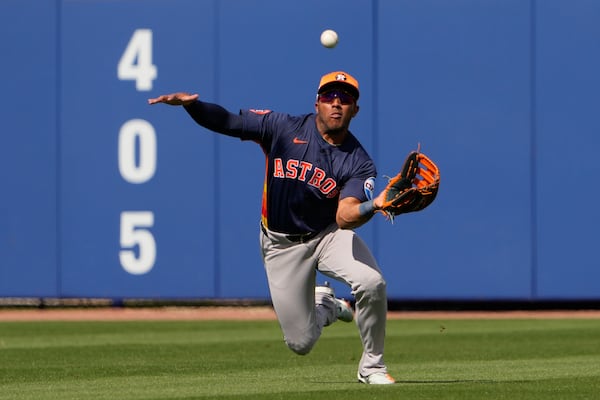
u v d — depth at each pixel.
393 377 27.44
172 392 24.02
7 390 24.92
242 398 22.67
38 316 52.44
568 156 51.09
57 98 53.44
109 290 53.22
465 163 51.41
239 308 55.56
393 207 22.59
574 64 50.97
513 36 51.19
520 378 27.00
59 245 53.44
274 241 24.27
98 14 53.16
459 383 25.42
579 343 38.41
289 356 34.00
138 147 53.00
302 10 52.06
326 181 23.58
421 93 51.47
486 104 51.28
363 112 51.78
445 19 51.41
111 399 22.80
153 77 52.88
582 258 51.06
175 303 56.38
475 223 51.44
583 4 50.91
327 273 24.25
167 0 52.78
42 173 53.53
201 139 52.75
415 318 50.78
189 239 52.81
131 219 53.09
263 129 23.98
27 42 53.56
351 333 43.34
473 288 51.53
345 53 51.91
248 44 52.41
